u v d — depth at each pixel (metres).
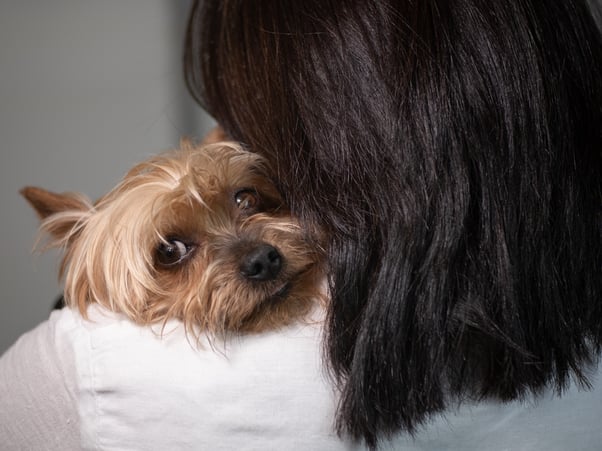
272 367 0.97
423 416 0.95
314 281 1.25
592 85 1.00
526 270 0.92
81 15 3.30
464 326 0.92
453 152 0.90
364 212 0.94
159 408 0.96
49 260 3.22
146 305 1.31
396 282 0.90
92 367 1.00
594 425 1.03
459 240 0.90
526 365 0.94
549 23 0.97
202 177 1.36
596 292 0.99
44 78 3.28
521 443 1.01
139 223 1.32
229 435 0.96
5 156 3.25
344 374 0.94
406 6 0.95
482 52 0.92
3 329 3.22
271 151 1.11
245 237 1.31
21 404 1.07
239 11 1.16
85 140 3.34
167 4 3.42
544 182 0.93
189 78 1.71
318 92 0.98
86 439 0.99
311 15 1.00
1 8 3.21
